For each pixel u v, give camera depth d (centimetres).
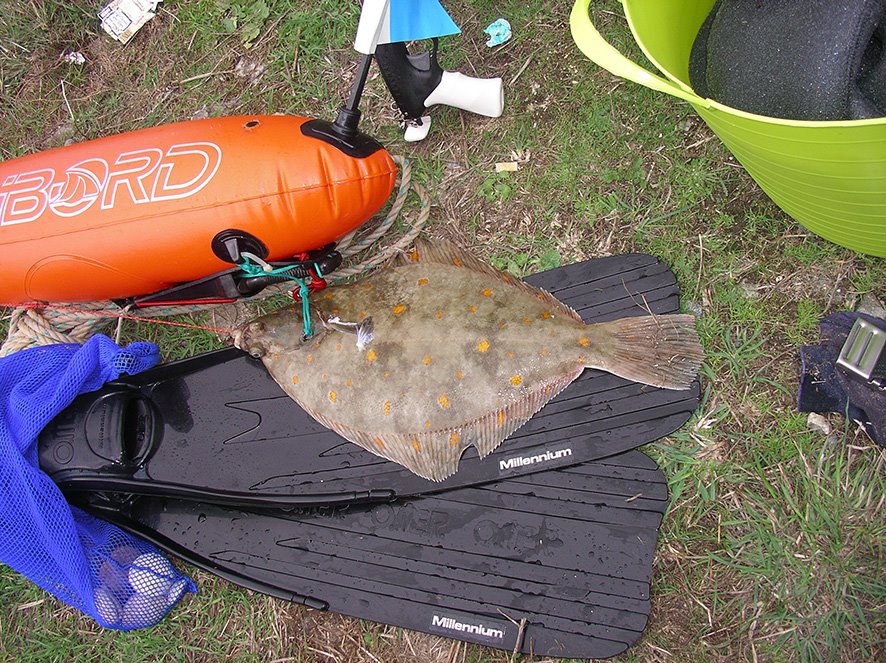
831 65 145
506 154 213
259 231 172
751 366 192
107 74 238
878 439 180
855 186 142
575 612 179
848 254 191
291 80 227
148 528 196
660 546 186
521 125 213
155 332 217
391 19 165
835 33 145
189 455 193
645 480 183
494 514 187
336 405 189
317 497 190
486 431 185
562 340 180
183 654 200
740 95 160
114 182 172
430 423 185
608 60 138
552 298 188
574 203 207
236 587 199
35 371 191
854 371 180
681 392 186
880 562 178
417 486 189
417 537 188
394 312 189
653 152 205
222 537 195
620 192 206
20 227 175
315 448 192
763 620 180
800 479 185
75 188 174
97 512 195
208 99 231
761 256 196
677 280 197
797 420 188
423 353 184
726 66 162
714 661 180
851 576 178
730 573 184
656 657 181
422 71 195
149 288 188
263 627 197
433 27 166
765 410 189
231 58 231
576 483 185
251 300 206
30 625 206
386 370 185
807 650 177
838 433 185
